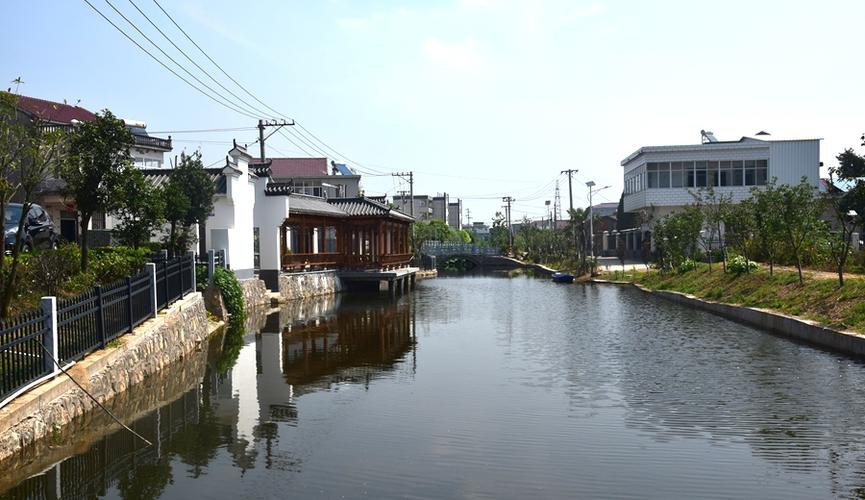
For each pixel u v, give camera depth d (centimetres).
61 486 683
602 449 804
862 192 1616
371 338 1748
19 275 1131
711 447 806
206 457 777
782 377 1176
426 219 9438
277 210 2731
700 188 3588
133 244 1731
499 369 1312
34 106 2605
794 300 1809
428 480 706
